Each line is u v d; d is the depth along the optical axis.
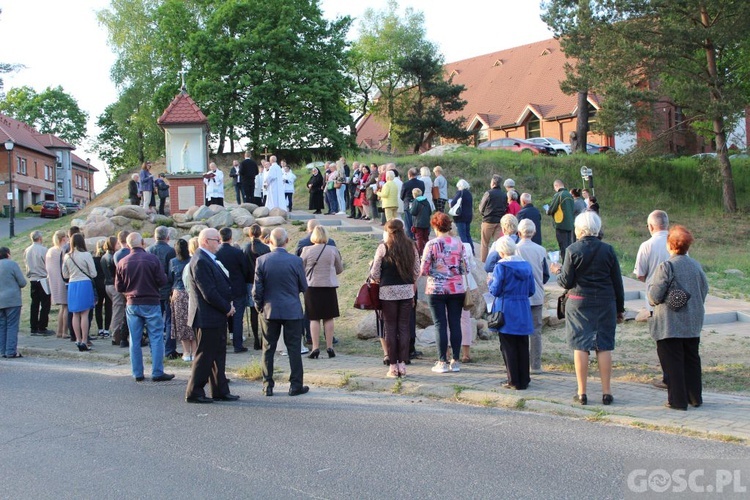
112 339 12.29
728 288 15.55
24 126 73.00
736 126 28.73
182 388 8.83
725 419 6.61
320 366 9.65
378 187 18.94
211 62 41.81
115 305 12.12
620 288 7.33
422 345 10.85
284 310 8.16
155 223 19.61
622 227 25.69
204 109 42.00
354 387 8.53
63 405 7.82
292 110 42.44
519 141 39.31
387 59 56.38
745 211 28.95
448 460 5.63
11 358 11.34
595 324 7.20
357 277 15.13
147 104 48.50
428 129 44.56
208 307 7.93
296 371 8.28
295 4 43.53
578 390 7.34
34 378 9.51
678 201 30.08
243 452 5.93
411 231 15.62
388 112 56.09
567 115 50.31
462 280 8.87
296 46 43.28
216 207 20.38
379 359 10.14
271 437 6.39
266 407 7.65
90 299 11.68
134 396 8.31
